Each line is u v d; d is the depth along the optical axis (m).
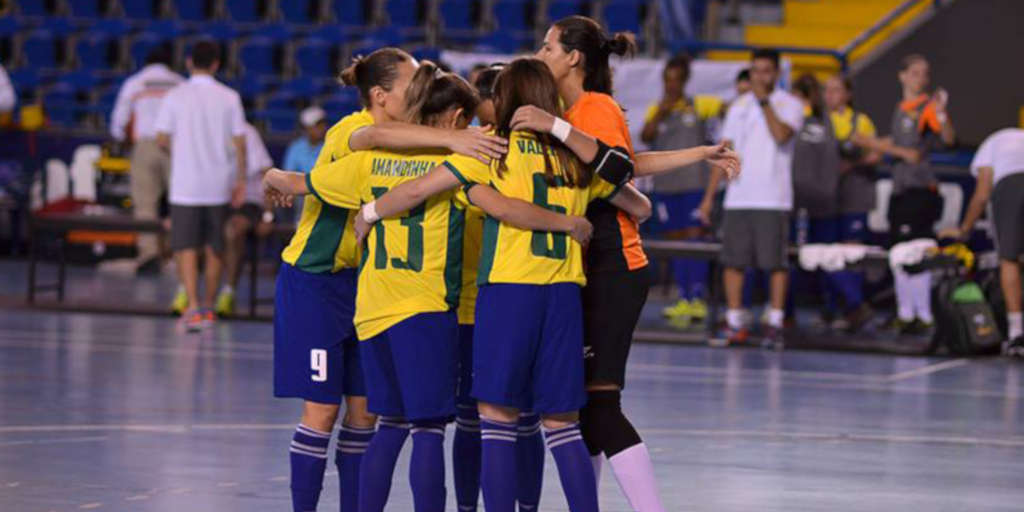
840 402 24.80
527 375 13.38
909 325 36.44
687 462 18.72
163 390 24.06
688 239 36.56
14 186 49.09
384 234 13.50
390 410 13.59
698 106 37.62
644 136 36.72
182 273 32.72
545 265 13.32
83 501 15.50
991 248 41.41
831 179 35.22
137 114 41.84
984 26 45.06
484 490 13.45
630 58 14.48
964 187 41.62
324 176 13.75
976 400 25.47
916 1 45.28
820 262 33.91
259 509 15.28
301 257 14.10
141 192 41.94
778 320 32.62
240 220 35.62
